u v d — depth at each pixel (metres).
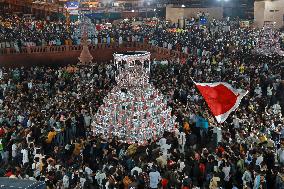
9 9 69.50
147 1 71.62
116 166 14.57
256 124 18.02
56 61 40.12
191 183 13.16
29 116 19.38
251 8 61.56
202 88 13.50
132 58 18.45
